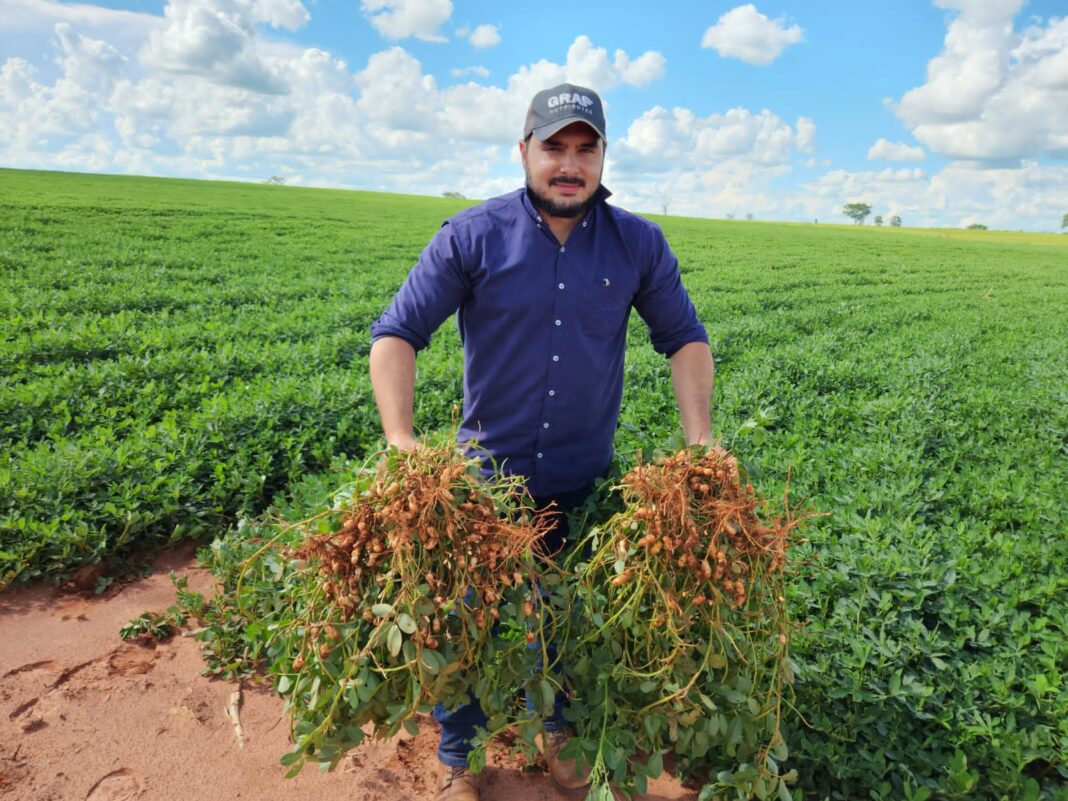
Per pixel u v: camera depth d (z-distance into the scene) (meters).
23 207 30.30
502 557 2.25
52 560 4.48
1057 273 34.09
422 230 34.25
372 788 2.99
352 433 6.40
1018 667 3.49
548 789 3.02
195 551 4.93
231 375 8.47
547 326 2.65
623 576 2.30
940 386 9.13
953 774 2.83
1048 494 5.54
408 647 2.17
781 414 7.64
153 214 32.38
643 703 2.53
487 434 2.84
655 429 6.57
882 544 4.32
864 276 26.16
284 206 43.59
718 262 29.58
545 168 2.47
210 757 3.13
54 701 3.41
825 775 3.06
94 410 6.80
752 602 2.45
